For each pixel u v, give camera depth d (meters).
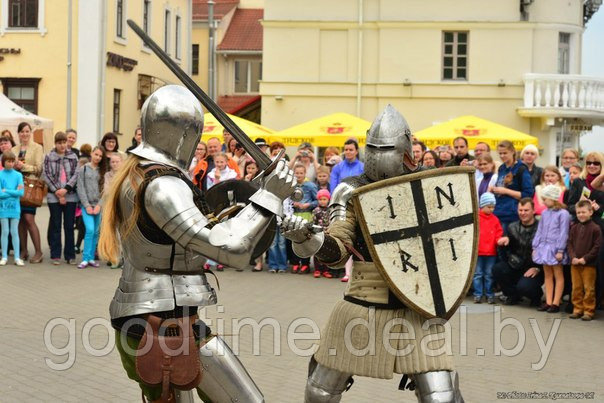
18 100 30.47
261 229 4.17
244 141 4.23
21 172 13.71
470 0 27.48
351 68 27.89
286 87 28.02
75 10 29.95
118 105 32.06
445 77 27.81
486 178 12.23
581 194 10.88
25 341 8.40
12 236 13.28
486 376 7.64
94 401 6.57
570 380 7.54
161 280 4.25
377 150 4.91
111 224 4.33
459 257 4.87
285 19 27.84
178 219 4.06
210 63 38.75
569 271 11.04
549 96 27.36
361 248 4.93
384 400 6.84
